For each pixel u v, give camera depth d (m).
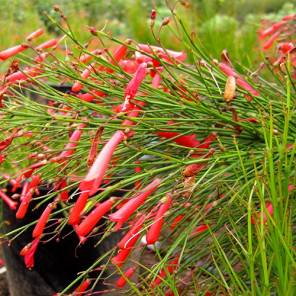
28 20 1.34
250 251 0.24
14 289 0.44
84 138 0.34
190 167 0.26
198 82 0.38
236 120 0.29
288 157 0.31
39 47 0.33
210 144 0.33
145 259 0.47
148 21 1.25
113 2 1.86
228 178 0.31
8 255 0.42
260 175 0.28
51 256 0.40
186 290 0.31
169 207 0.28
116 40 0.28
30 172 0.30
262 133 0.31
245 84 0.32
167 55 0.30
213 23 1.01
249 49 0.92
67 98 0.31
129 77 0.30
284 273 0.24
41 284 0.41
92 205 0.25
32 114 0.32
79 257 0.40
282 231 0.24
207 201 0.30
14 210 0.40
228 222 0.32
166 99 0.30
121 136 0.23
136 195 0.26
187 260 0.31
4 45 1.13
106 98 0.38
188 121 0.29
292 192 0.27
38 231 0.28
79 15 1.47
